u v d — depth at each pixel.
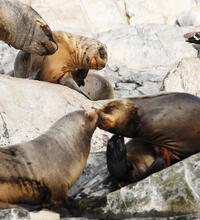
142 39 75.62
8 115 33.28
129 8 93.94
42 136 27.03
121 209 25.92
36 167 25.61
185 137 28.81
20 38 41.72
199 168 26.17
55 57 44.50
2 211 22.98
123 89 63.97
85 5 85.75
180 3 96.81
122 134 29.38
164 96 29.55
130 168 29.08
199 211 24.27
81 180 30.53
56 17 78.38
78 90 43.53
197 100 29.23
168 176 26.30
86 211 26.42
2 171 24.88
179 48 76.12
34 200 25.70
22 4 41.91
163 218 22.75
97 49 45.78
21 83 36.75
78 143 27.52
